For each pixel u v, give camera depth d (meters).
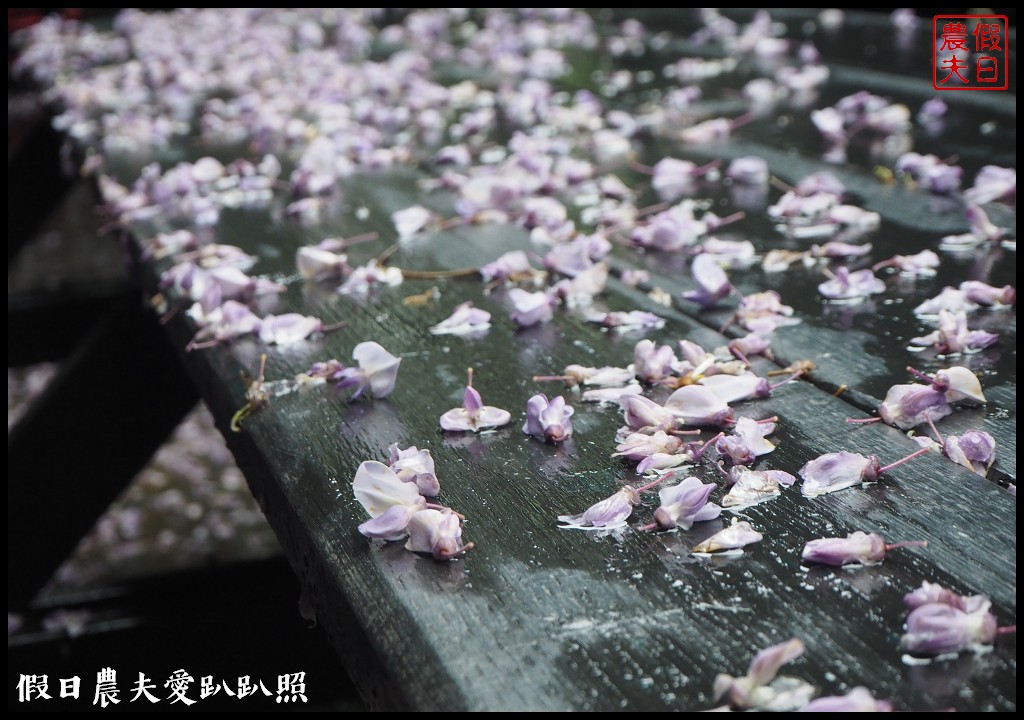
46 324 3.46
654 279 1.41
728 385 1.00
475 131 2.61
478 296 1.40
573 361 1.14
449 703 0.62
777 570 0.72
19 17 6.02
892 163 1.93
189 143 2.72
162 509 3.90
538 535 0.79
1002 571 0.70
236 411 1.12
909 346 1.11
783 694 0.59
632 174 2.05
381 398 1.08
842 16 3.96
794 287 1.33
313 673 1.99
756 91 2.71
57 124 3.14
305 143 2.61
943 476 0.83
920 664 0.61
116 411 2.48
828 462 0.83
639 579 0.72
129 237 1.92
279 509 0.96
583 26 4.35
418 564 0.76
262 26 5.18
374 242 1.71
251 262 1.64
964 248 1.43
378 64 3.82
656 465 0.87
